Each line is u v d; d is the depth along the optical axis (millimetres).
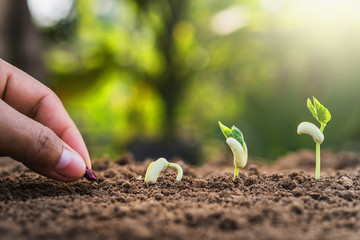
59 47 1307
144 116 1204
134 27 1137
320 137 298
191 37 1010
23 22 897
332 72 815
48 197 278
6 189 288
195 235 227
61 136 330
